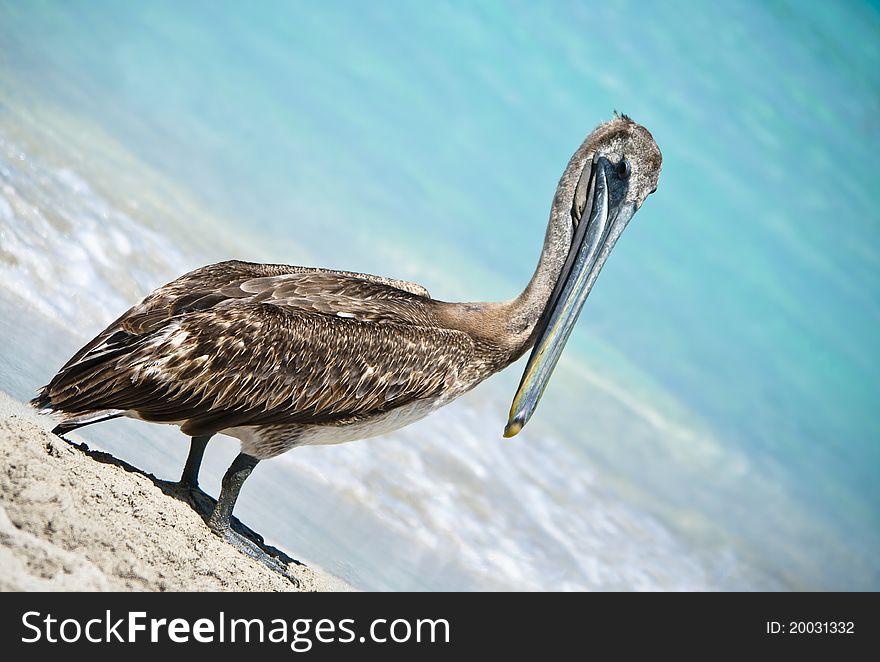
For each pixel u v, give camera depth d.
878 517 16.77
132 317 6.80
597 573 11.40
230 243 13.36
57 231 10.80
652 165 8.04
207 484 8.44
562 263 8.12
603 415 14.98
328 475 10.34
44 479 5.96
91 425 8.20
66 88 14.66
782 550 14.38
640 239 20.62
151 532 6.22
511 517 11.45
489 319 8.03
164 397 6.68
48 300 9.78
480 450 12.26
